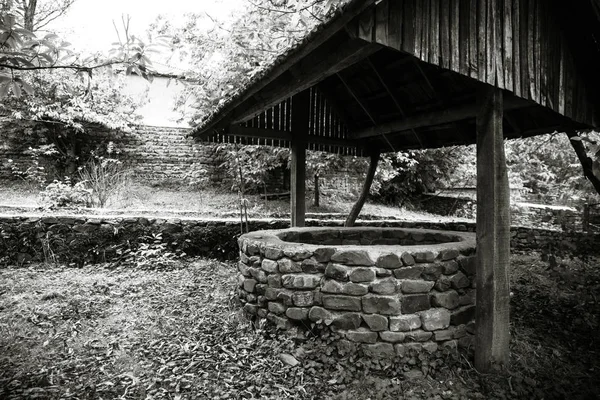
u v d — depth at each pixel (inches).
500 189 110.3
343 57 93.1
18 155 396.2
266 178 411.2
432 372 114.7
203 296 175.8
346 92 207.6
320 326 123.4
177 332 134.5
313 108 218.5
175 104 353.7
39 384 100.1
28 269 207.3
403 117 185.2
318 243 193.0
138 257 223.9
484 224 112.1
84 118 376.2
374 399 103.6
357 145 233.6
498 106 110.0
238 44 268.2
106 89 384.5
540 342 138.8
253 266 145.8
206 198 402.9
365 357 117.4
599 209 170.2
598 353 132.7
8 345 120.6
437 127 197.6
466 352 124.3
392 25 86.9
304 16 169.2
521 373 116.9
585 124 138.7
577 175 234.7
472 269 129.1
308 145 219.1
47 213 262.1
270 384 106.3
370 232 199.3
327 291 123.1
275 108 203.2
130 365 112.7
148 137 430.9
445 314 122.6
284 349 122.7
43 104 356.2
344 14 78.7
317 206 410.3
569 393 109.1
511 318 158.4
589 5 115.6
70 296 166.9
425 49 93.1
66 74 305.9
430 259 121.5
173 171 435.8
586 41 125.5
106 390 99.2
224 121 173.9
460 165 448.5
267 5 242.8
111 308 157.0
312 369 113.3
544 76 121.1
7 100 354.6
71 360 114.0
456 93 160.1
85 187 344.2
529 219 373.1
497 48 108.8
